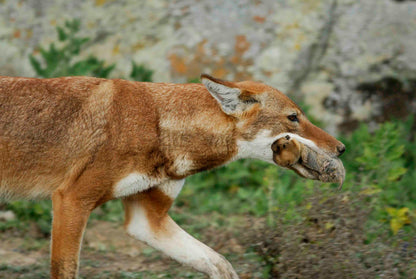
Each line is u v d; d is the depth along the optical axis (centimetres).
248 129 867
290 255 878
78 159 817
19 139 812
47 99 825
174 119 852
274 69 1634
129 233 921
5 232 1108
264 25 1686
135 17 1712
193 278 941
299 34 1669
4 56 1667
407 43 1631
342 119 1596
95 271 966
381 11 1680
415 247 898
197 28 1689
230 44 1664
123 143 822
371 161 1146
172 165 861
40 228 1134
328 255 854
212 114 863
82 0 1742
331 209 914
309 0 1712
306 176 885
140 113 837
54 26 1706
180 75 1642
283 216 941
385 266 849
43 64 1641
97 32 1700
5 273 927
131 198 906
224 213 1259
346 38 1661
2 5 1734
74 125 819
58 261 812
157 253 1064
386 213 980
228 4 1716
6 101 816
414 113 1588
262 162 1374
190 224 1184
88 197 817
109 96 834
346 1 1706
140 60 1659
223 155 878
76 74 1377
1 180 824
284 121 871
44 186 832
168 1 1731
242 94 854
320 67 1650
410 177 1256
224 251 1059
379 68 1619
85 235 1117
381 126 1209
